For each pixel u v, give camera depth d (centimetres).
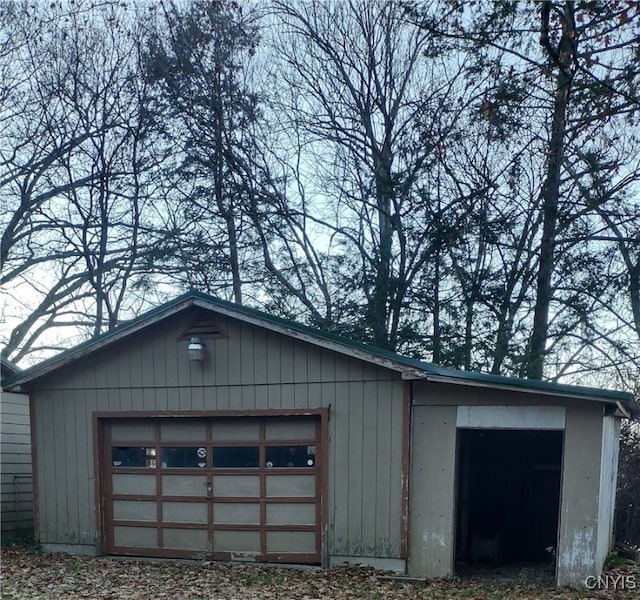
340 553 875
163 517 960
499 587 793
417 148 1730
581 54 1170
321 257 1872
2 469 1156
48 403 1004
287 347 913
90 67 1912
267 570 870
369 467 870
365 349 858
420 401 856
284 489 917
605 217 1455
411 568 844
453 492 837
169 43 1908
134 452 982
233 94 1905
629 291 1403
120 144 1923
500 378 810
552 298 1509
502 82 1357
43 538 998
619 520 1225
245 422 941
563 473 792
